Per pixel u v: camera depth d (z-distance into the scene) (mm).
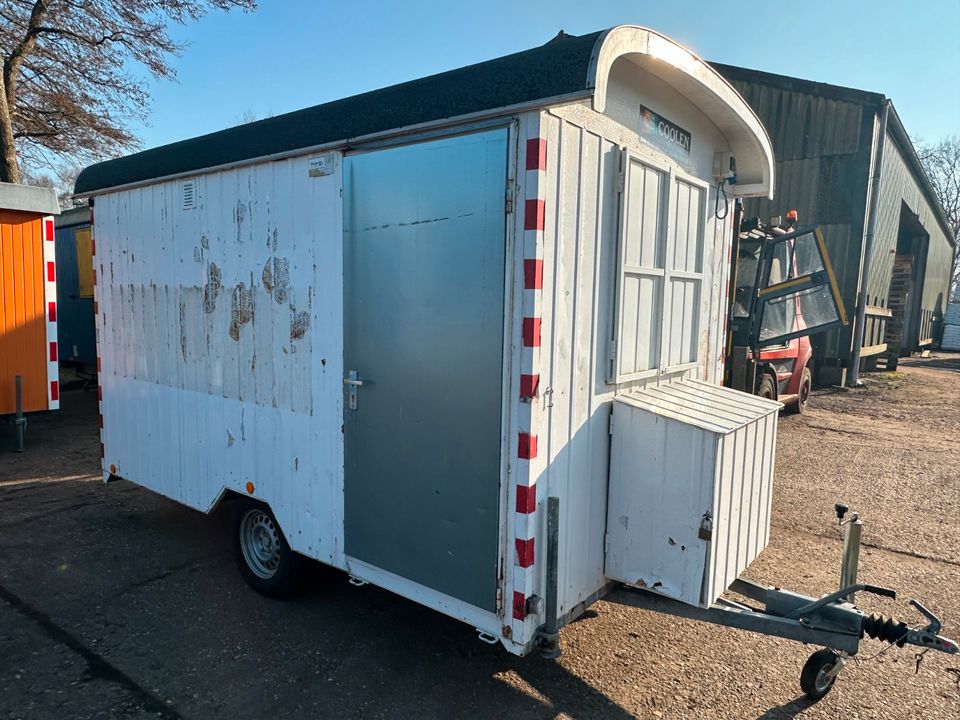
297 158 3266
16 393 7105
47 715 2723
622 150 2811
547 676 3055
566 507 2699
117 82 12789
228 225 3711
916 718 2811
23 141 13047
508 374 2488
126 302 4598
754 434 2979
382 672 3066
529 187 2381
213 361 3908
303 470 3393
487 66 2535
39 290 7352
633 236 2975
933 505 5715
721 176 3723
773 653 3291
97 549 4500
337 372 3150
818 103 13156
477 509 2627
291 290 3367
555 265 2502
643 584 2877
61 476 6277
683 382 3551
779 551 4672
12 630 3404
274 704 2818
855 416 10070
